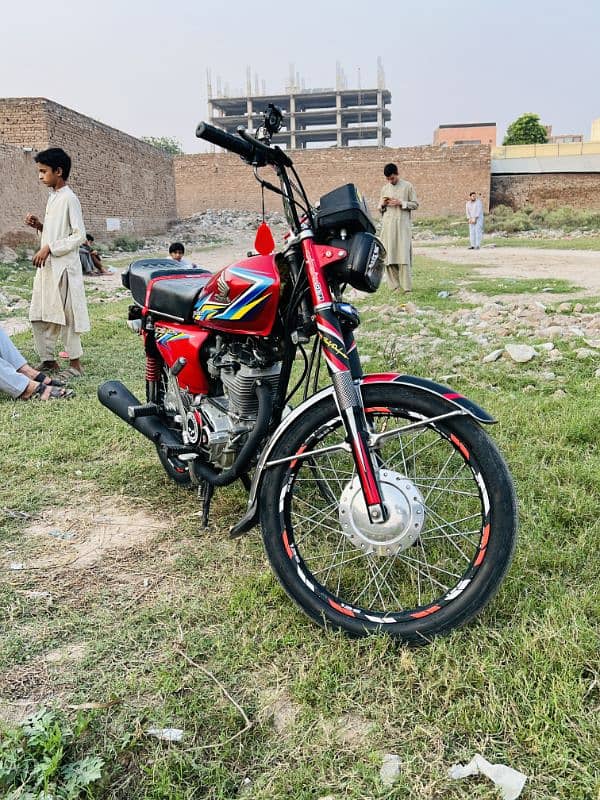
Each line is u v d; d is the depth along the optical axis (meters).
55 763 1.91
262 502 2.57
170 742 2.05
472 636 2.39
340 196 2.45
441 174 42.03
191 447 3.21
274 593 2.74
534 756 1.94
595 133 73.56
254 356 2.83
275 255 2.69
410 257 10.92
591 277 13.20
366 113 96.81
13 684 2.33
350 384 2.43
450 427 2.39
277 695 2.23
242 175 43.19
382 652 2.34
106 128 28.64
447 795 1.86
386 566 2.83
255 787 1.90
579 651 2.27
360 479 2.39
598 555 2.91
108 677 2.34
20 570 3.05
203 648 2.47
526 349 6.18
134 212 32.03
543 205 43.41
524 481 3.60
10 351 5.61
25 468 4.16
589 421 4.32
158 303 3.35
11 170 19.50
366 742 2.04
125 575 3.01
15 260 18.62
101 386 3.89
